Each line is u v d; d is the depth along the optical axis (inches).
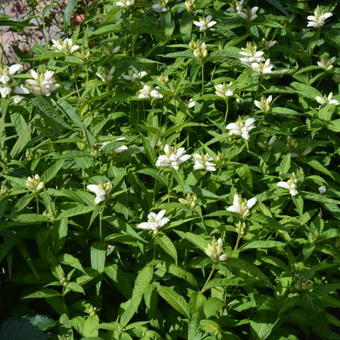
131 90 73.0
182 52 70.7
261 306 55.7
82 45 78.2
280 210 63.2
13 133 70.9
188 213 59.8
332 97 72.7
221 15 78.3
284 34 80.7
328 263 62.0
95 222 60.2
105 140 63.4
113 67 70.2
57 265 55.7
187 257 59.7
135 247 59.2
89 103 70.2
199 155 62.2
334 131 71.9
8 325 54.2
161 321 56.2
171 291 54.9
